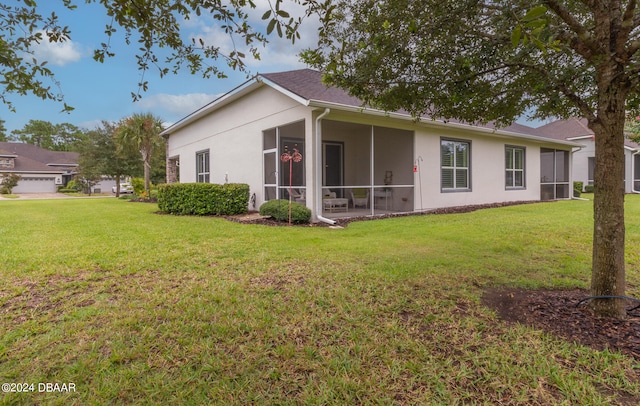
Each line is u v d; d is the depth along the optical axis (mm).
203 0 2229
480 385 1858
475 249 4945
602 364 2002
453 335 2393
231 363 2086
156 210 11516
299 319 2662
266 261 4359
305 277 3691
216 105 11609
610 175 2486
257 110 9891
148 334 2432
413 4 2615
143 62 2596
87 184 29109
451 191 10773
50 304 2996
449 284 3430
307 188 8000
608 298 2533
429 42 2857
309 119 7812
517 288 3344
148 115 18922
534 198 13688
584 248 4961
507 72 3145
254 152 10133
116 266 4137
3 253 4773
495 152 12078
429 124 9633
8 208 12383
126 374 1985
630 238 5410
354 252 4809
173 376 1976
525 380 1890
